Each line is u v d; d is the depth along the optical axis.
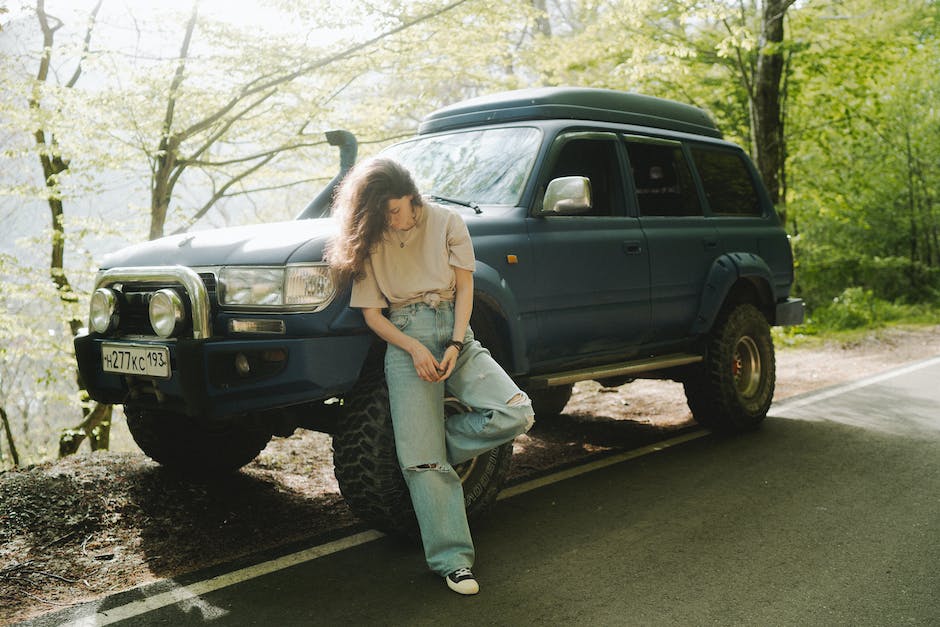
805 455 4.87
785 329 11.39
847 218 16.47
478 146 4.55
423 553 3.35
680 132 5.53
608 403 6.74
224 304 3.30
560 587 2.98
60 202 9.45
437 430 2.98
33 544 3.40
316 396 3.12
